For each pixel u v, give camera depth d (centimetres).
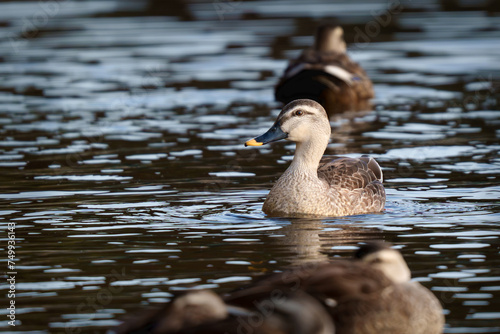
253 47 2933
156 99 2312
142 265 1077
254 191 1473
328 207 1348
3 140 1870
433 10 3469
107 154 1744
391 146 1797
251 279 1009
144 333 792
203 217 1312
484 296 954
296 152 1395
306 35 3064
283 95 2327
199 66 2694
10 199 1412
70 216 1312
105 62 2736
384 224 1276
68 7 3616
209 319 784
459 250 1124
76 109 2189
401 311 841
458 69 2617
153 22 3322
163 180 1540
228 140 1864
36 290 995
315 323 762
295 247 1145
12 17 3344
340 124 2045
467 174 1561
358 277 846
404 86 2452
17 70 2653
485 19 3284
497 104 2194
